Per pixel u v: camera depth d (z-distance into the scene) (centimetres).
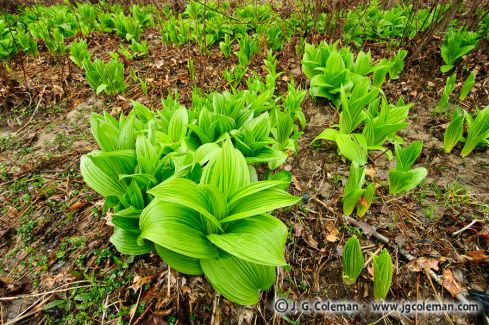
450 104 339
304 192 249
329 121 330
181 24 522
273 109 300
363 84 279
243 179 162
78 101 392
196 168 188
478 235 203
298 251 208
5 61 480
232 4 731
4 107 376
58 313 176
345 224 220
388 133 255
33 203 248
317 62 363
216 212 150
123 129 186
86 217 233
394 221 220
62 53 473
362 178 200
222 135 238
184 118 235
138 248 166
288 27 532
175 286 182
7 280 194
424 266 189
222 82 411
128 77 439
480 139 247
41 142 327
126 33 565
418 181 202
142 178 172
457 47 373
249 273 151
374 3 598
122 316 173
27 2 769
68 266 200
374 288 172
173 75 439
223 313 173
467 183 243
